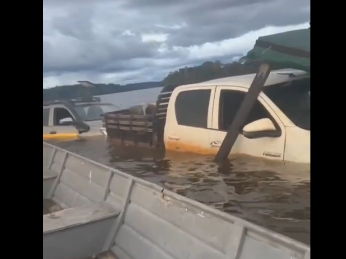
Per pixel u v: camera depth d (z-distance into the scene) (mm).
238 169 4266
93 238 3135
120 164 5500
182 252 2523
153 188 3045
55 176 5254
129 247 3037
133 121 5344
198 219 2500
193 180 4727
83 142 5859
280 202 3682
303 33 3527
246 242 2125
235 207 4094
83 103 5910
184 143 4852
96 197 3941
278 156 3740
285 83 3707
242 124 4207
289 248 1907
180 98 4945
